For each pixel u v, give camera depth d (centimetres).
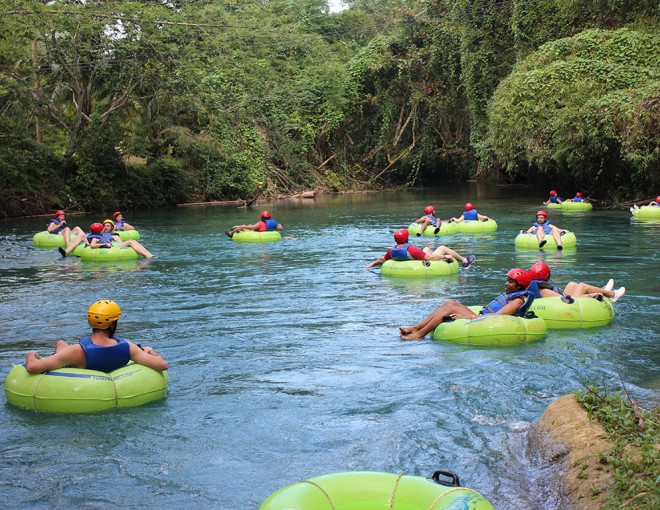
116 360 688
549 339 866
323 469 534
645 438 461
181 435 601
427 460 544
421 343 873
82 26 2695
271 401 679
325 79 4166
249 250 1770
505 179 4728
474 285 1236
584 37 2775
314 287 1255
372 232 2138
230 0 4184
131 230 2019
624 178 2936
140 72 2870
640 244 1688
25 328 984
